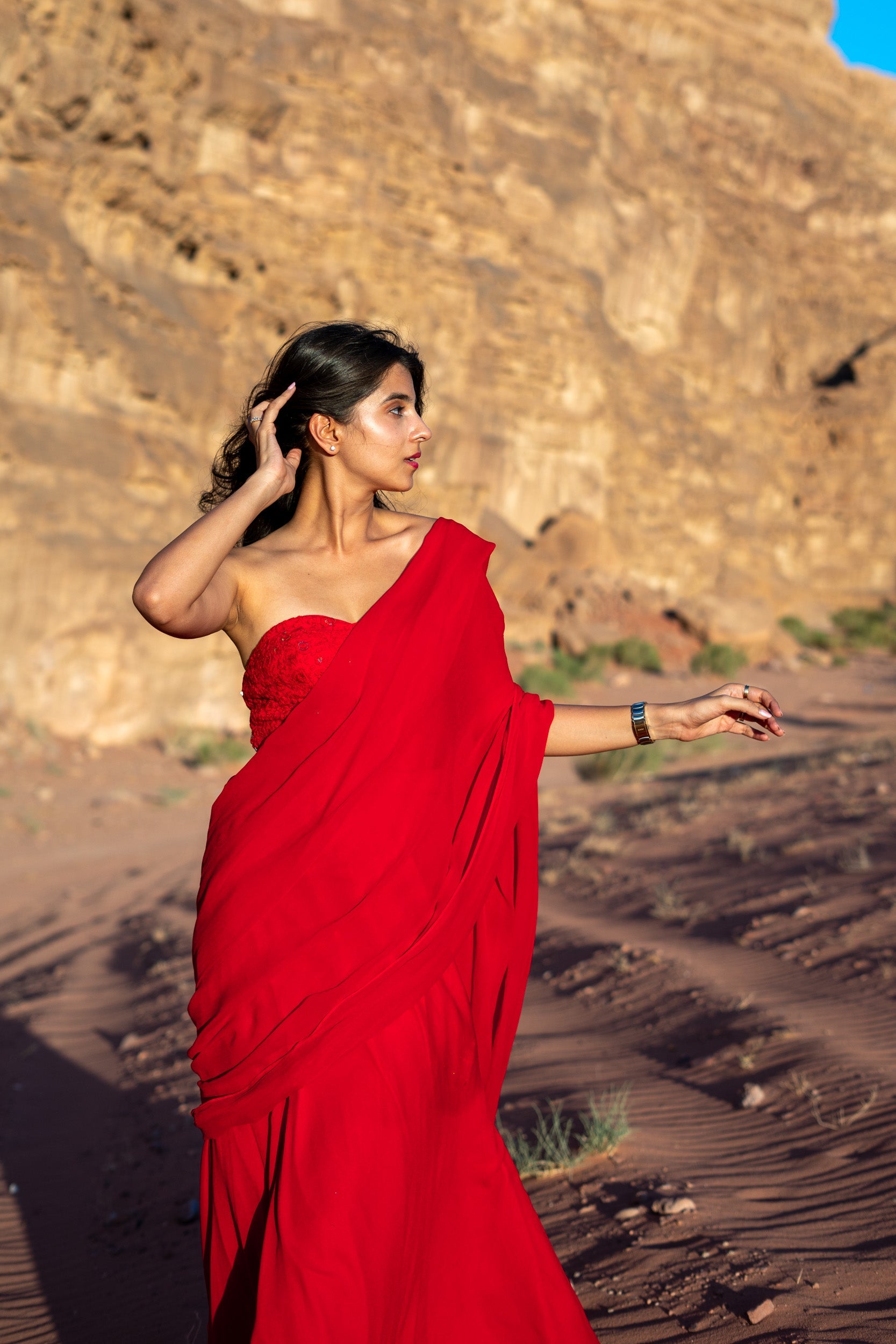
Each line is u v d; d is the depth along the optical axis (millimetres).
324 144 39375
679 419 56969
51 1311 3605
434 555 2238
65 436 24031
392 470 2309
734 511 59500
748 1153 4047
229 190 34969
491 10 50531
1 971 9750
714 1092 4738
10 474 22672
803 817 11328
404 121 43031
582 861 11133
